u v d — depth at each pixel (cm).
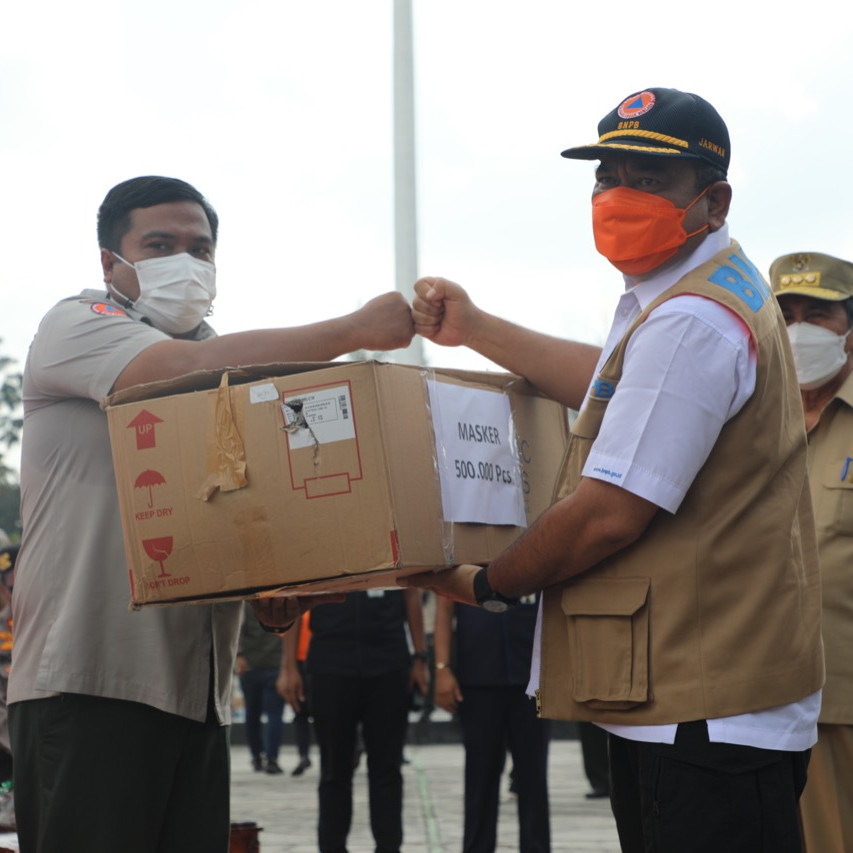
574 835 673
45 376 292
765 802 245
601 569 255
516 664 550
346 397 254
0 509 3503
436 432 271
